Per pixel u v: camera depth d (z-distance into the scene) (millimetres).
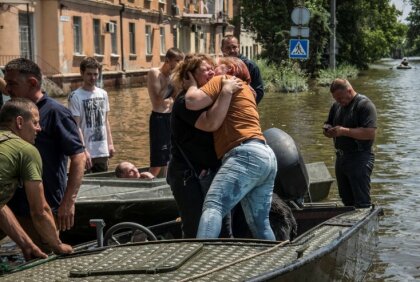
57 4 28312
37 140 5301
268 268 4102
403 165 11336
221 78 5281
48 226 4734
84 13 31094
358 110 7234
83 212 7070
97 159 8445
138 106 22500
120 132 15852
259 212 5363
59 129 5312
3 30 25484
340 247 4898
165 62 8742
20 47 27078
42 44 28406
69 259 4594
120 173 8312
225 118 5285
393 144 13680
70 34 29562
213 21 52250
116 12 34969
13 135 4742
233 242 4605
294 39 20562
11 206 5312
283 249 4504
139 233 5695
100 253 4535
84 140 8367
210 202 5125
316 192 9102
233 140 5250
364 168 7270
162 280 3908
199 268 4102
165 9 42719
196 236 5398
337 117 7465
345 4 43656
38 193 4676
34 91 5316
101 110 8461
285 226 5922
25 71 5273
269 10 38750
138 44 37969
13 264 5523
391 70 57594
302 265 4176
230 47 7969
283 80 30406
